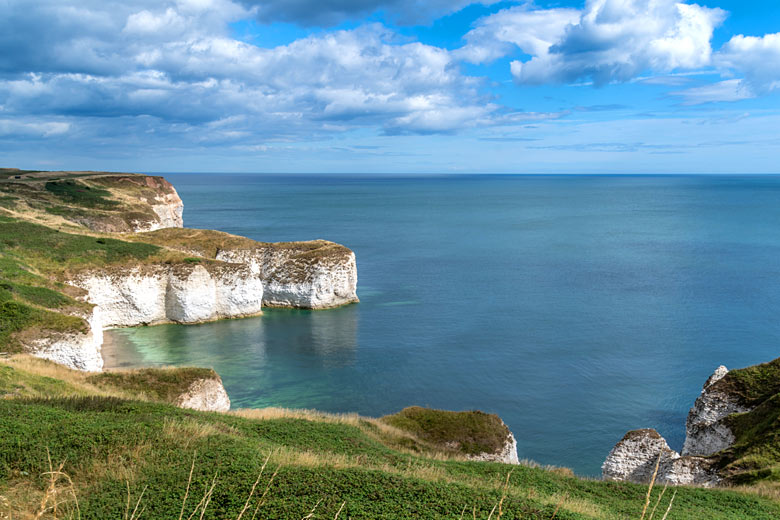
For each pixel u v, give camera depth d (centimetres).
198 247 9062
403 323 7594
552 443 4300
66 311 5434
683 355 6238
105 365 5781
